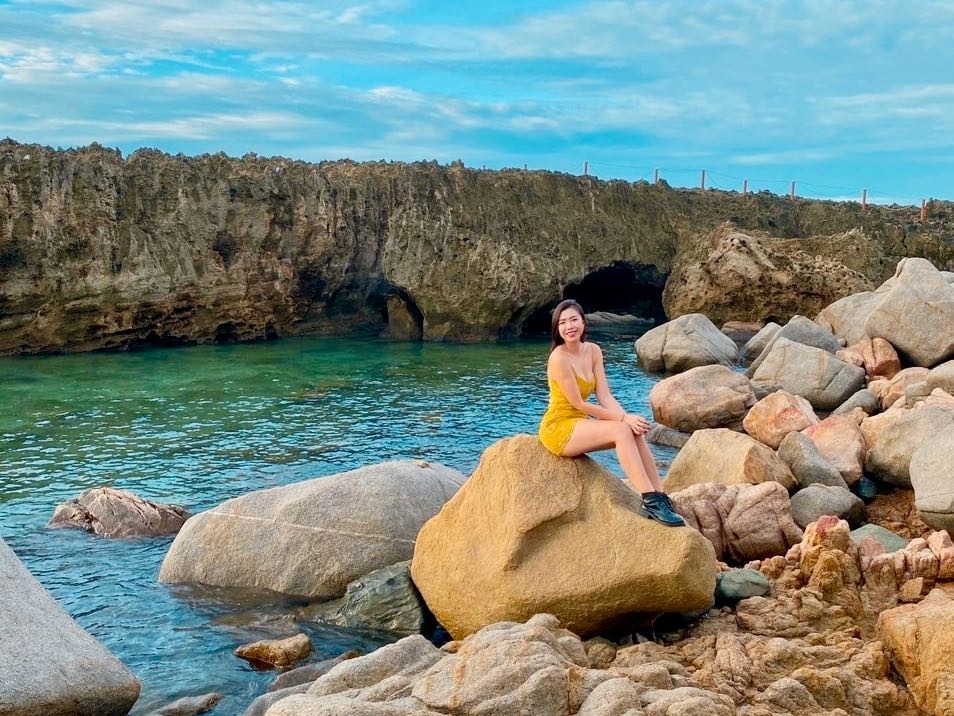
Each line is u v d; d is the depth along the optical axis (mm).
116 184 20375
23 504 8945
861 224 30047
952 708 4621
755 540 6789
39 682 4891
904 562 5891
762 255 24016
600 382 6043
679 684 4703
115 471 10039
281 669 5797
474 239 23500
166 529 8180
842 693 4793
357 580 6625
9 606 5172
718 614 5715
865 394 11523
